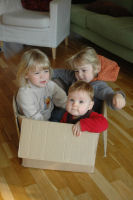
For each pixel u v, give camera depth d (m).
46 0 2.81
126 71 2.52
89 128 1.14
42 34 2.63
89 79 1.44
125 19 2.70
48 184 1.27
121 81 2.32
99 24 2.59
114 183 1.28
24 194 1.21
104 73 1.47
